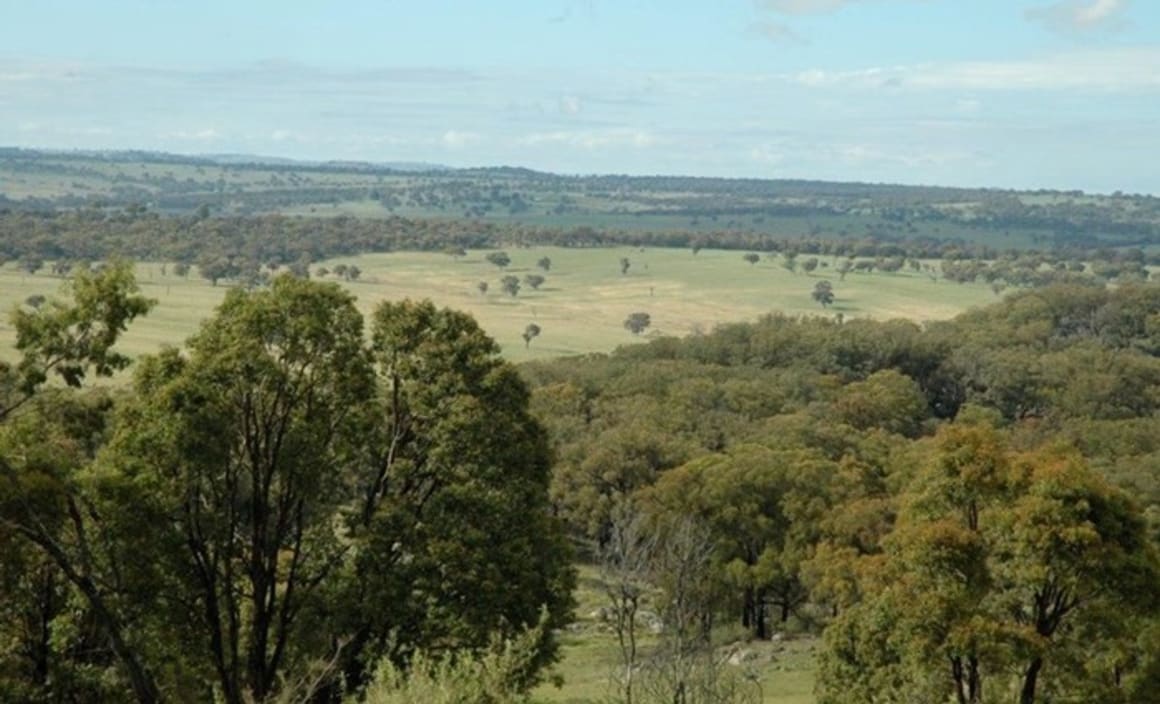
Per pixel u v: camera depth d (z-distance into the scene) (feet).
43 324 86.22
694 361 485.15
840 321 629.92
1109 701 99.50
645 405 375.66
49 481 83.87
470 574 101.50
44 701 87.35
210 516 95.86
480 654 86.38
